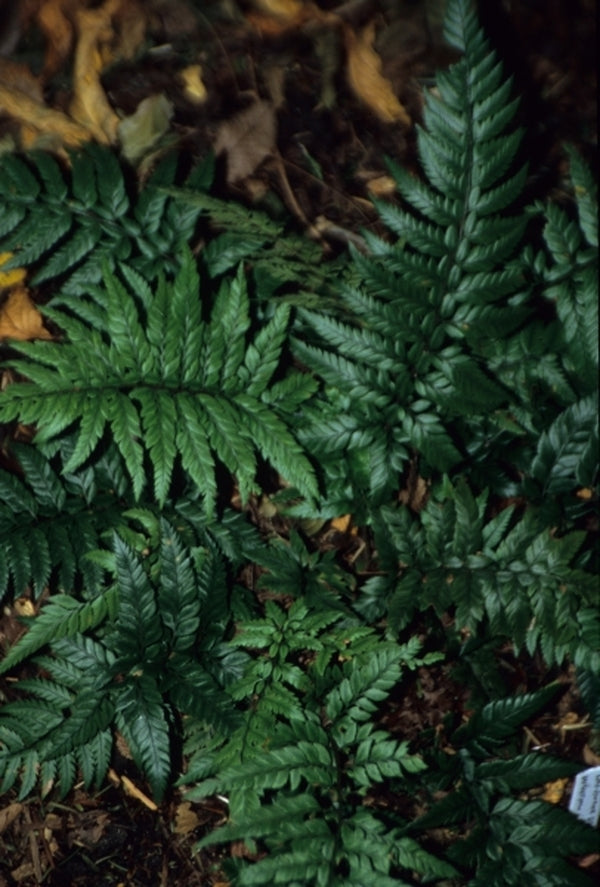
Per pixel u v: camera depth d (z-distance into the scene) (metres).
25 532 1.19
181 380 1.17
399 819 1.18
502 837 1.15
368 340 1.19
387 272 1.18
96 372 1.14
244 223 1.25
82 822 1.24
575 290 1.21
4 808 1.24
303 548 1.25
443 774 1.17
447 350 1.20
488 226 1.18
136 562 1.15
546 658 1.18
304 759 1.12
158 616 1.16
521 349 1.25
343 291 1.19
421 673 1.27
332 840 1.08
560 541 1.19
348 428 1.21
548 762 1.17
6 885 1.21
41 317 1.36
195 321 1.16
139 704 1.14
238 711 1.16
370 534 1.31
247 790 1.13
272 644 1.17
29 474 1.22
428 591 1.20
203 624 1.19
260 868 1.06
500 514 1.21
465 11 1.15
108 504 1.24
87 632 1.25
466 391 1.19
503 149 1.17
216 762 1.13
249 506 1.32
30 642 1.17
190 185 1.30
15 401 1.11
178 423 1.15
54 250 1.37
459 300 1.19
